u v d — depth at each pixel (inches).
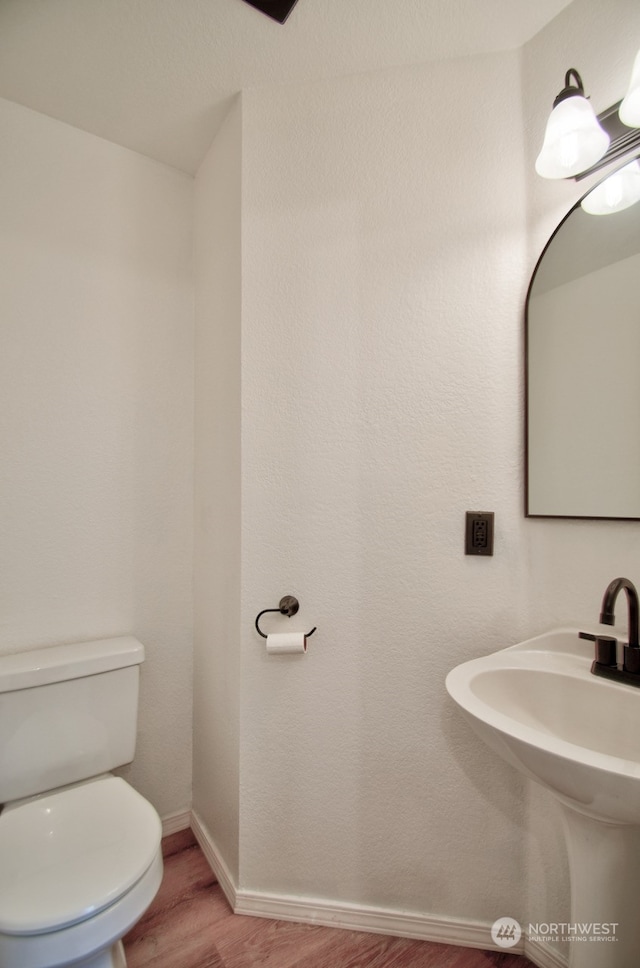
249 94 50.2
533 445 43.1
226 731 53.1
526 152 44.2
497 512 44.4
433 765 45.9
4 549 52.4
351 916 47.3
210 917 48.8
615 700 34.1
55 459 55.5
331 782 47.9
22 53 46.3
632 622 34.2
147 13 42.1
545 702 37.0
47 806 42.9
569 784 27.8
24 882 34.4
